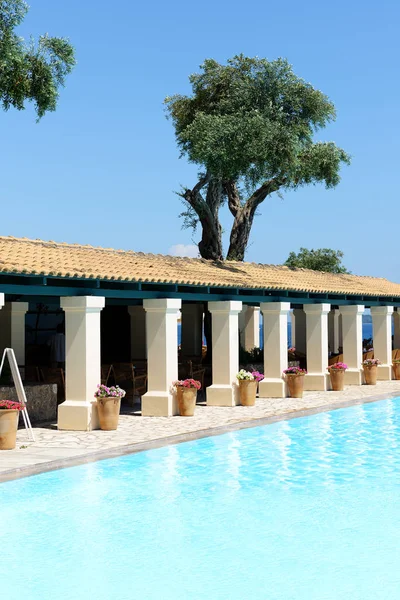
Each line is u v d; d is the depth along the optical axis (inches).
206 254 1034.7
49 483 405.7
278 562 285.7
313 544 307.6
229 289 728.3
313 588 259.1
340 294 884.6
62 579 268.7
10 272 488.4
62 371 681.0
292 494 391.2
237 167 840.9
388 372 1014.4
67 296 563.5
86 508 359.9
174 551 298.8
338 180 1047.0
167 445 519.8
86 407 556.1
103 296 583.5
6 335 705.0
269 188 1045.2
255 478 426.9
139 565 283.1
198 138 856.9
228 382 716.0
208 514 352.2
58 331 891.4
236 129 834.8
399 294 1024.2
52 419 622.5
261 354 1002.1
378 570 276.7
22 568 279.9
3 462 436.5
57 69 741.3
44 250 619.2
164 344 641.0
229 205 1071.6
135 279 585.9
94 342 568.1
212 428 573.3
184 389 639.8
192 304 981.2
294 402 749.9
